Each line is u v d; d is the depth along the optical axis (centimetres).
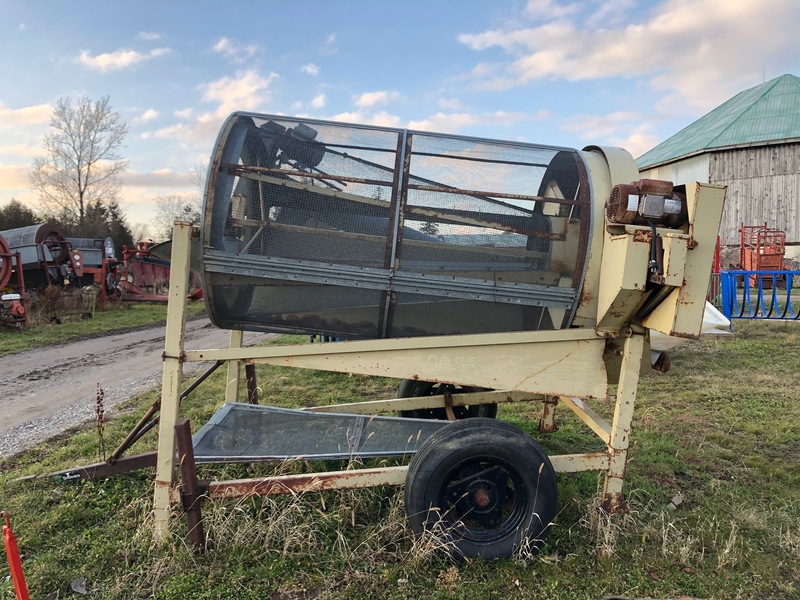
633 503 356
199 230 309
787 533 316
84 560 293
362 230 312
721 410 579
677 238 271
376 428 394
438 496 290
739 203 2231
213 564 285
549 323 327
